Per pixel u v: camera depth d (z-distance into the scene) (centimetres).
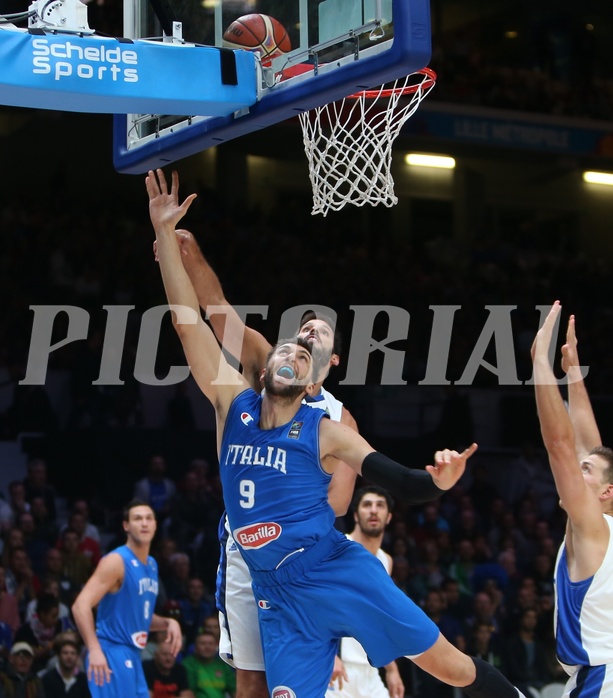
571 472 788
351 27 802
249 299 2853
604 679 802
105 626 1357
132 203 3178
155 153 976
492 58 3869
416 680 1820
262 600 791
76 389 2339
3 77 783
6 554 1848
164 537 2088
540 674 1958
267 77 870
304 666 768
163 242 809
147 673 1681
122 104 848
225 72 859
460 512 2400
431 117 3275
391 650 776
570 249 3878
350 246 3281
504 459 2667
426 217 3672
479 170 3688
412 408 2670
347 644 1248
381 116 954
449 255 3469
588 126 3494
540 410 792
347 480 897
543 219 3897
